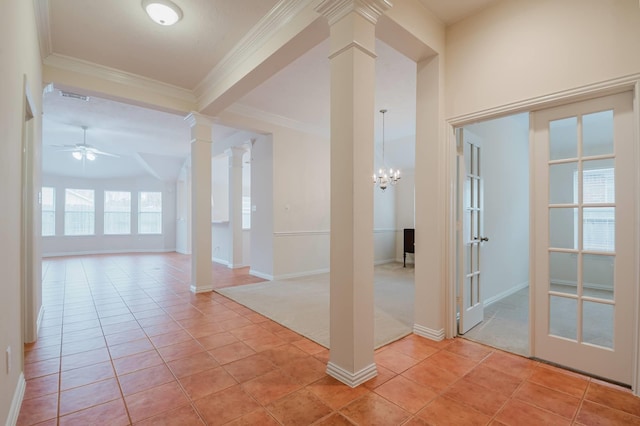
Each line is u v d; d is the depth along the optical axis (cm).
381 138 682
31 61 235
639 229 192
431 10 261
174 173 973
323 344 270
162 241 1020
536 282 242
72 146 621
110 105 490
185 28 288
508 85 246
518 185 471
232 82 349
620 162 205
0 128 144
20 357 194
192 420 169
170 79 395
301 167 598
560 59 222
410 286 503
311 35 252
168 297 428
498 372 221
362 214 207
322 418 171
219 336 288
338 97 211
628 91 201
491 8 256
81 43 312
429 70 282
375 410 177
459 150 296
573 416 172
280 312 360
